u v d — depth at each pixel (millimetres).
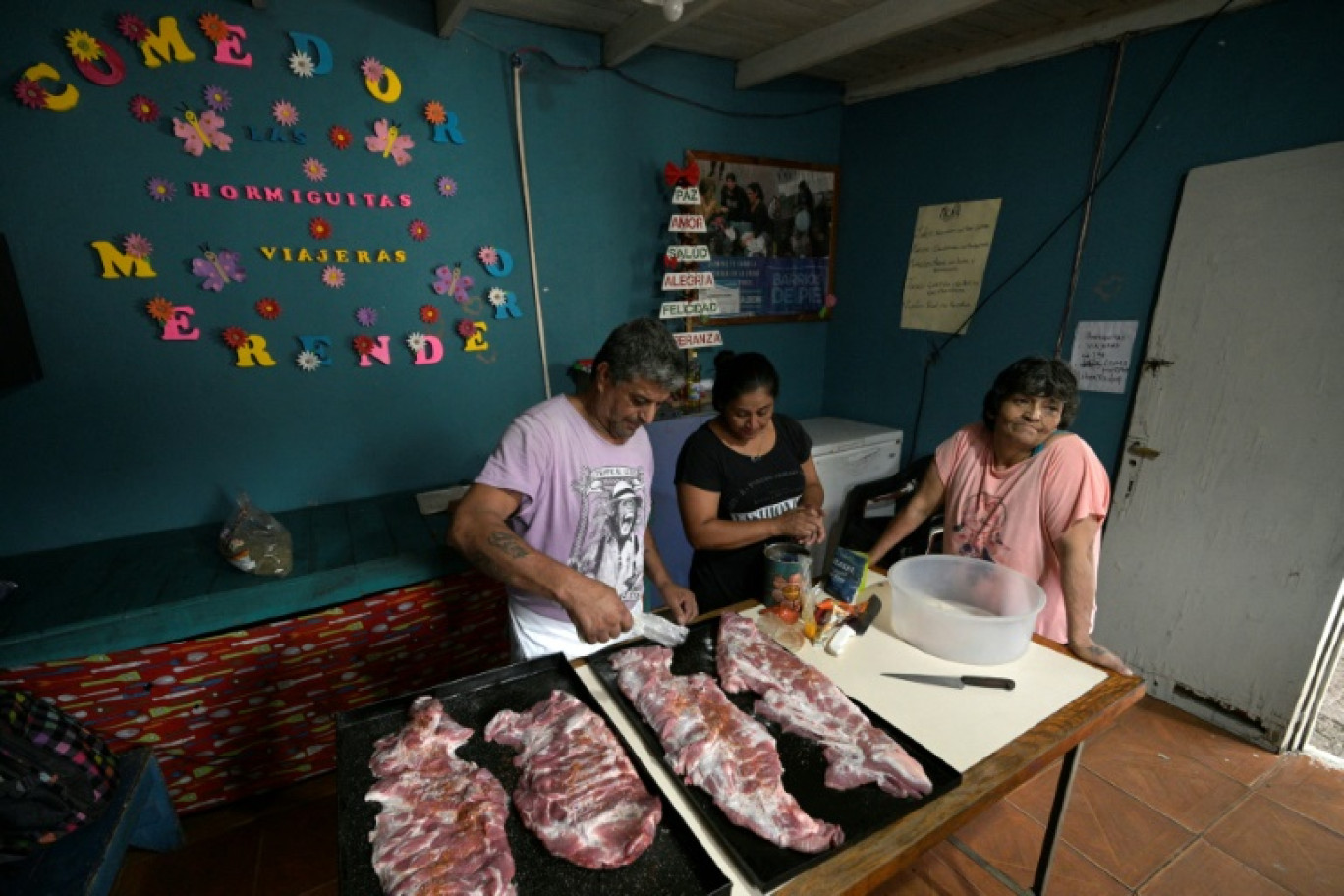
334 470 2209
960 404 2898
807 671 1115
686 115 2688
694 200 2570
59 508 1836
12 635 1441
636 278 2719
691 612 1452
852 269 3281
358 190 2059
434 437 2373
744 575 1659
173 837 1709
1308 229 1797
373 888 766
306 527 2031
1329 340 1795
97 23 1647
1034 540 1475
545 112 2344
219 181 1855
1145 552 2293
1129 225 2230
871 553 1717
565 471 1278
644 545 1550
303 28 1884
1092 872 1658
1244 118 1920
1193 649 2219
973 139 2658
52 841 1327
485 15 2152
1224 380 2023
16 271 1667
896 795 882
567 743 964
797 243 3164
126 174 1744
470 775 929
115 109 1704
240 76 1831
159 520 1970
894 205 3023
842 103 3160
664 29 2055
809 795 884
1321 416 1835
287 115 1900
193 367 1924
